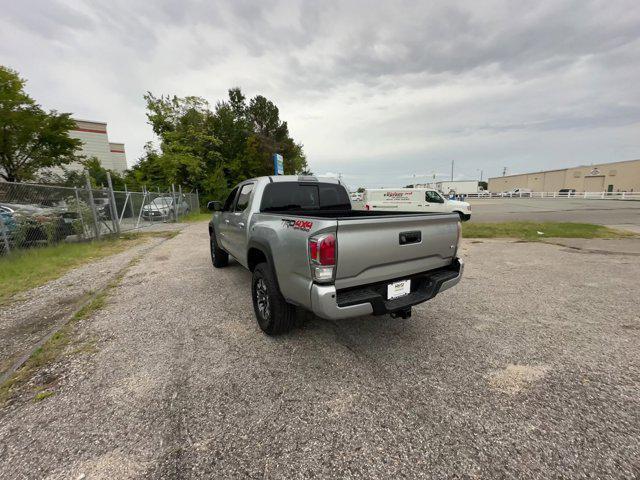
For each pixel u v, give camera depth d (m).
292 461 1.72
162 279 5.42
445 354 2.87
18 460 1.72
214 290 4.80
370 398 2.25
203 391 2.34
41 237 8.02
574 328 3.39
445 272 3.18
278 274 2.84
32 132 17.67
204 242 9.80
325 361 2.75
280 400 2.23
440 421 2.02
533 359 2.77
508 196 57.78
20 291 4.78
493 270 5.94
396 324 3.52
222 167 27.28
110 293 4.66
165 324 3.55
